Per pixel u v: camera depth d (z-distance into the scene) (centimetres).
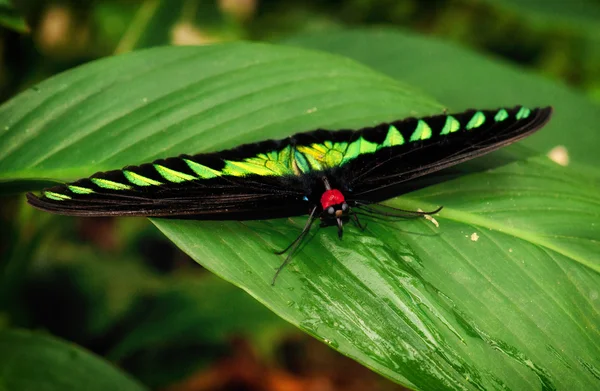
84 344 68
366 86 61
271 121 59
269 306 54
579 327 54
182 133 59
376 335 54
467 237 56
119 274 71
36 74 70
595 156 65
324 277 55
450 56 69
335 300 54
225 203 55
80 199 54
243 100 60
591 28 73
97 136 58
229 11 90
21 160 58
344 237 56
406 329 54
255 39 93
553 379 53
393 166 57
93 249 73
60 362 58
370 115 60
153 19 69
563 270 55
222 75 60
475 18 105
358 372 77
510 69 69
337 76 61
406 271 55
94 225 76
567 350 54
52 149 58
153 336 66
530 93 67
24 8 73
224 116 59
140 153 58
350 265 55
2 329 59
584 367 53
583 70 99
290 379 76
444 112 60
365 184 56
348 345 53
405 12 106
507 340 54
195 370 70
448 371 53
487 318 54
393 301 54
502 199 57
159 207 54
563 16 74
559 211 57
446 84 68
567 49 101
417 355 53
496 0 75
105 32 79
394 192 58
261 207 56
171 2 68
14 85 69
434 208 57
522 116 57
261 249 55
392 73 68
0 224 65
